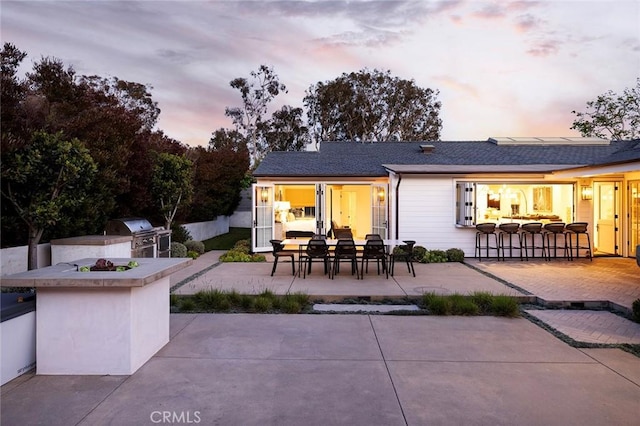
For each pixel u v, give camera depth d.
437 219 10.27
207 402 2.72
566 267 8.64
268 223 11.29
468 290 6.29
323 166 11.89
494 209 11.16
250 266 8.88
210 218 16.39
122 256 7.03
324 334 4.23
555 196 10.99
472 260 9.77
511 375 3.18
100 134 7.89
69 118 7.91
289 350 3.75
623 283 6.83
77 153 6.06
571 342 4.02
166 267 3.67
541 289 6.36
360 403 2.71
